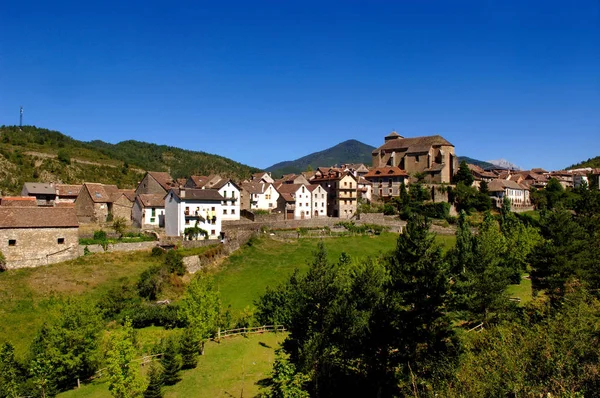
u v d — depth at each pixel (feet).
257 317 168.86
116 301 164.55
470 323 126.52
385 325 95.30
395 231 308.60
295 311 111.65
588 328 75.51
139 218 264.52
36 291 159.84
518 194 393.70
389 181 378.94
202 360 133.18
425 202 351.05
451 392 63.36
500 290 122.62
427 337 92.84
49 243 184.75
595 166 636.89
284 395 86.22
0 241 172.45
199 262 214.90
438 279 94.94
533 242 191.93
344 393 97.19
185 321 139.54
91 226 254.47
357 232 292.81
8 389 98.78
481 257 128.06
